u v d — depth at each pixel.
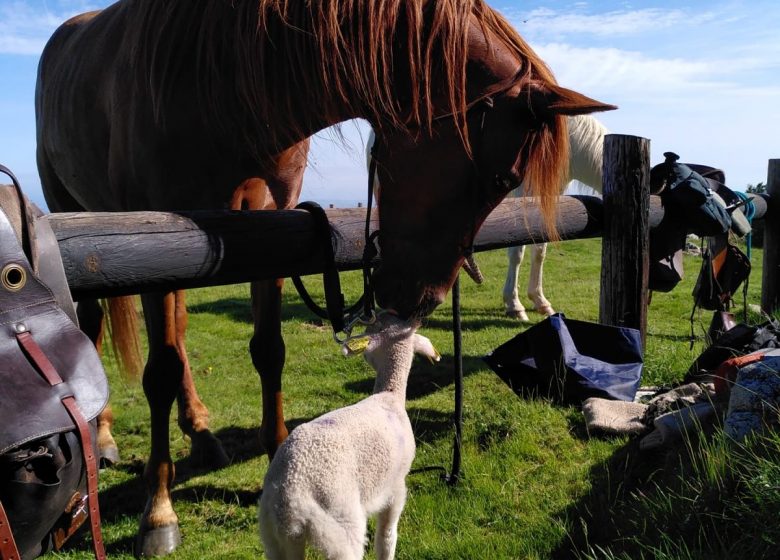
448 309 7.82
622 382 3.74
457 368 3.12
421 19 1.98
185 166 2.61
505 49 1.99
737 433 2.58
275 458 1.95
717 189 4.52
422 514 2.84
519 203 3.39
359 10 2.04
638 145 3.71
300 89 2.25
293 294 9.34
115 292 1.84
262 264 2.16
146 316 2.74
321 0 2.10
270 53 2.26
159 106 2.52
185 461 3.72
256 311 3.25
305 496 1.84
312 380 5.31
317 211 2.30
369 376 5.40
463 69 1.92
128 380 3.80
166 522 2.77
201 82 2.47
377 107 2.05
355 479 1.95
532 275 7.37
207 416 3.85
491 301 8.35
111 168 2.97
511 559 2.43
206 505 3.14
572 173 6.52
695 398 3.39
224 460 3.69
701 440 2.72
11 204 1.37
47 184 4.31
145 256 1.85
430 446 3.54
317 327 7.32
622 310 3.88
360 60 2.05
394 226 1.99
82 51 3.47
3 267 1.29
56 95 3.62
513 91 1.90
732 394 2.75
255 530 2.91
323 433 1.95
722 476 2.36
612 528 2.51
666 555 2.04
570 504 2.79
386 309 2.01
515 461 3.25
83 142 3.34
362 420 2.05
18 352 1.27
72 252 1.70
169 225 1.94
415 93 1.94
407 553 2.53
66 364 1.31
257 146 2.48
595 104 1.80
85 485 1.47
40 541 1.38
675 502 2.43
